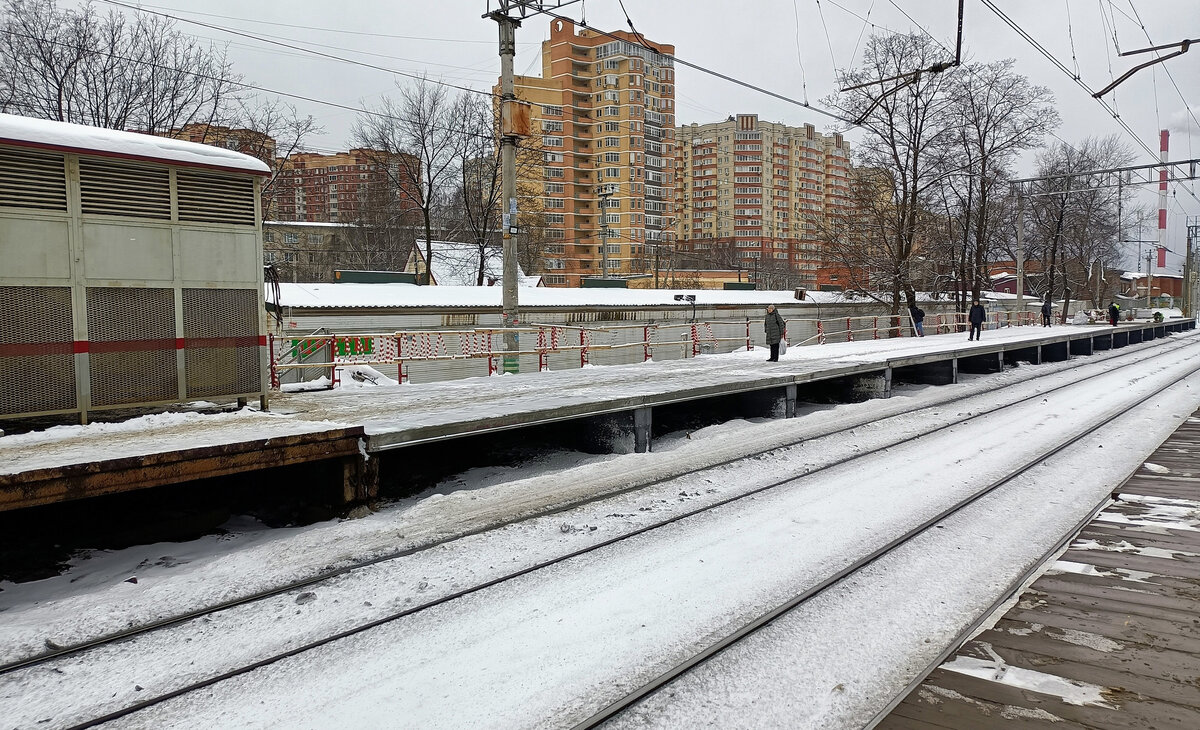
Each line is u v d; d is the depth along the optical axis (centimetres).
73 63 2642
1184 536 649
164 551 672
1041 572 573
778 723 388
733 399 1461
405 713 400
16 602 563
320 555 641
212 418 831
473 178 4331
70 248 748
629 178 8425
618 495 836
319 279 5553
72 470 564
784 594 557
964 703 384
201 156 838
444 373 2183
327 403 1055
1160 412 1452
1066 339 2855
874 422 1348
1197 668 416
